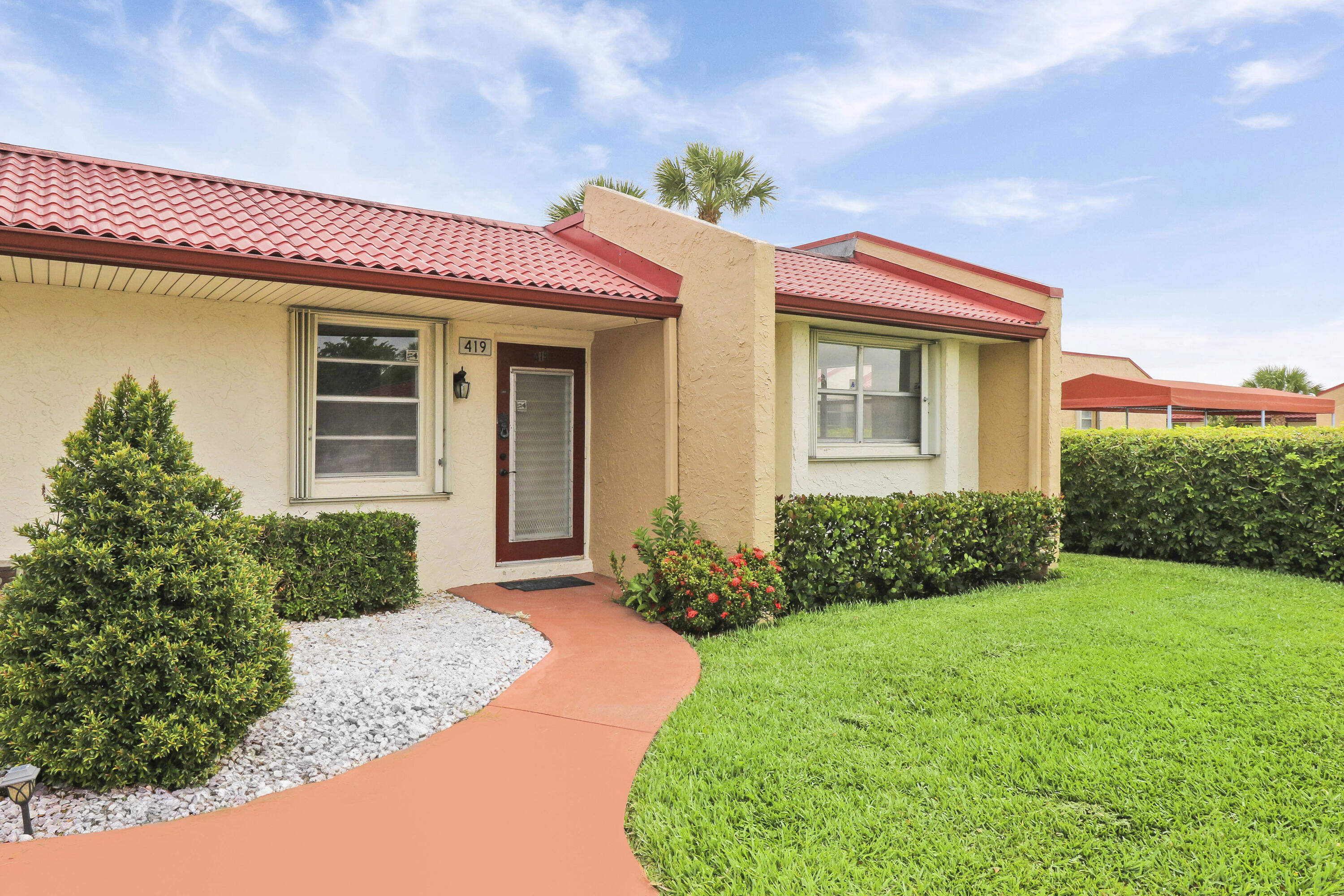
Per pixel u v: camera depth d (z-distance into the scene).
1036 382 9.09
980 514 7.91
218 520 3.60
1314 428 9.21
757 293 6.34
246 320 6.27
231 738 3.45
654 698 4.38
